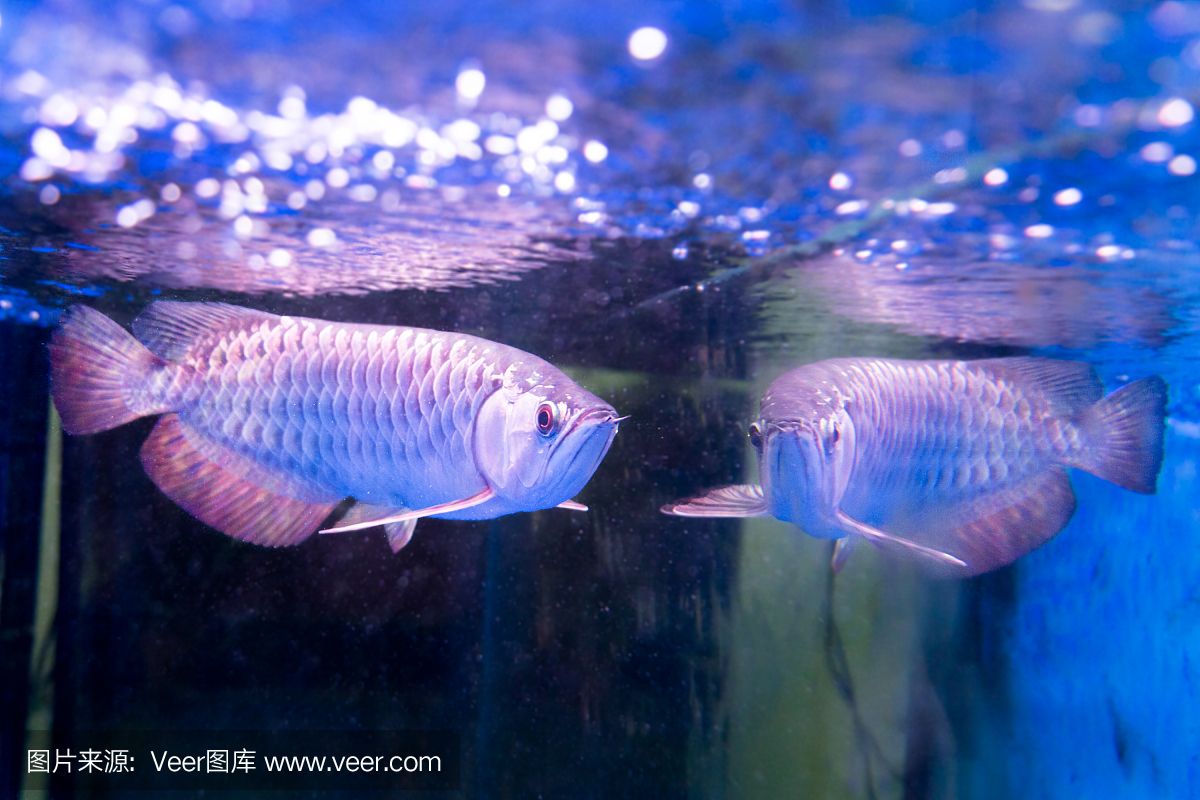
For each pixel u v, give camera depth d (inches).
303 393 39.3
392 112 38.0
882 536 39.0
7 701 52.3
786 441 38.2
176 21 34.0
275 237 47.9
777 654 59.0
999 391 42.7
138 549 53.6
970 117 37.7
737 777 57.4
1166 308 53.9
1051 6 33.0
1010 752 59.1
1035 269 49.9
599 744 56.4
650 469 59.4
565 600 57.2
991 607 62.1
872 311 56.8
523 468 38.6
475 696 55.6
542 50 34.9
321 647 54.6
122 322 56.2
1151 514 63.6
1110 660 61.3
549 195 43.9
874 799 58.1
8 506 52.9
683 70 35.7
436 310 56.4
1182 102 36.6
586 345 58.9
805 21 33.7
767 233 47.1
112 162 41.3
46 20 34.1
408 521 40.0
